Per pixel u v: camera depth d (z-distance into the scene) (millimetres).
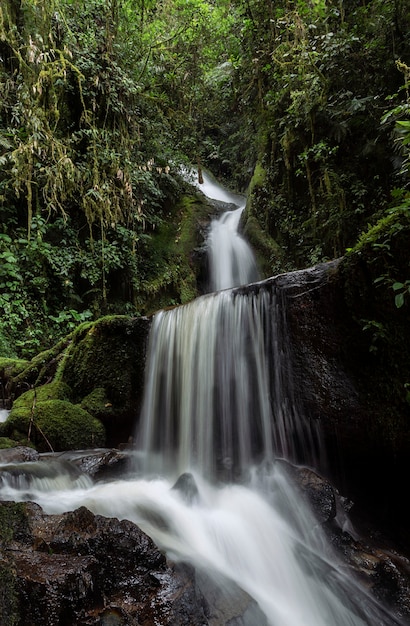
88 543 2154
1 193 8164
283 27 9195
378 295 3562
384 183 6867
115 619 1787
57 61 7633
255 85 10523
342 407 3676
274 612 2420
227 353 4316
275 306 4023
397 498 3727
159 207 11086
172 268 10242
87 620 1752
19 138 7707
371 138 6996
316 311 3826
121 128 9531
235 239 10367
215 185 14336
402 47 6465
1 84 7574
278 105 8969
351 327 3693
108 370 5141
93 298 8875
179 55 11969
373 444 3637
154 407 4828
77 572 1848
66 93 9039
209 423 4344
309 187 7930
